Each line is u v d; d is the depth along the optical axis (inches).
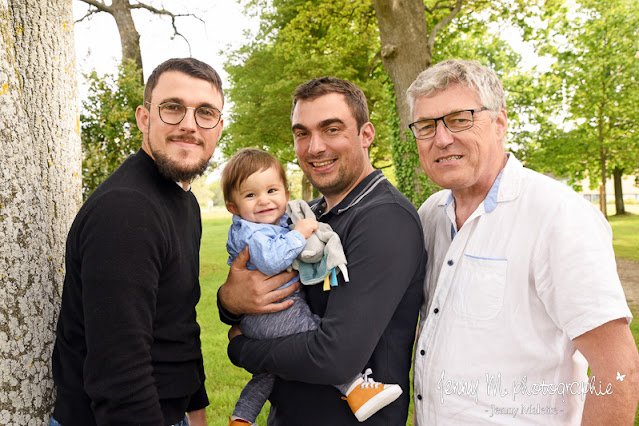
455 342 67.1
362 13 550.3
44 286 71.1
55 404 68.1
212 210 2374.5
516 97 916.0
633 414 55.2
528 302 63.3
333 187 82.9
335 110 78.7
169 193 69.7
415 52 382.9
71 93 88.4
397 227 67.8
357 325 63.0
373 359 70.6
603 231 60.7
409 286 72.4
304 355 64.4
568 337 62.9
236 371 182.1
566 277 58.4
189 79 68.1
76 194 88.6
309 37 637.9
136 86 306.7
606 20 783.7
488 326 64.7
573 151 898.1
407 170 388.8
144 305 57.8
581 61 810.2
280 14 781.9
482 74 69.1
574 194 62.9
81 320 63.3
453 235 76.7
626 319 56.6
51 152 82.3
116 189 60.3
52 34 83.9
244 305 78.0
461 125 68.6
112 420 55.4
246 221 93.2
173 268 66.9
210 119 70.7
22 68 79.6
